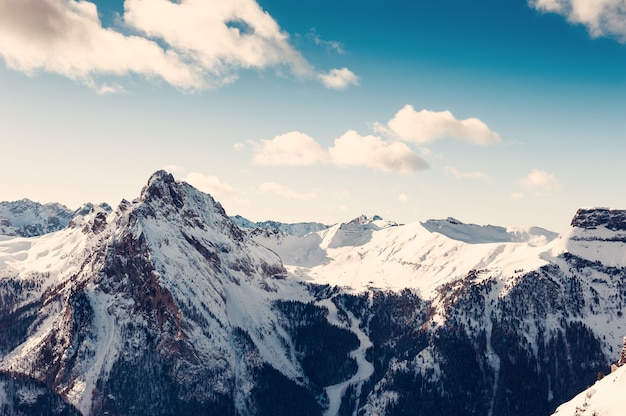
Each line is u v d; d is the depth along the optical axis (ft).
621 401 533.14
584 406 568.82
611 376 596.70
